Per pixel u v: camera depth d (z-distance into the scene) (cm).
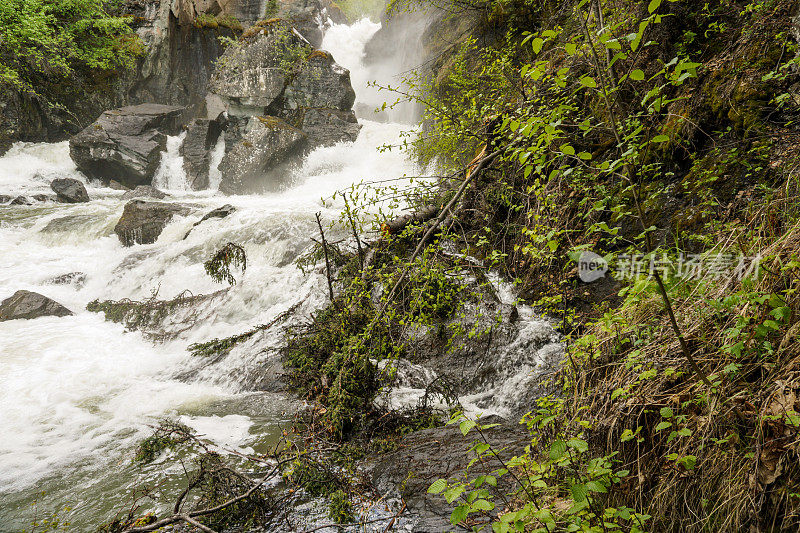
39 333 711
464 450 353
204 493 341
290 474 349
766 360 211
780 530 182
